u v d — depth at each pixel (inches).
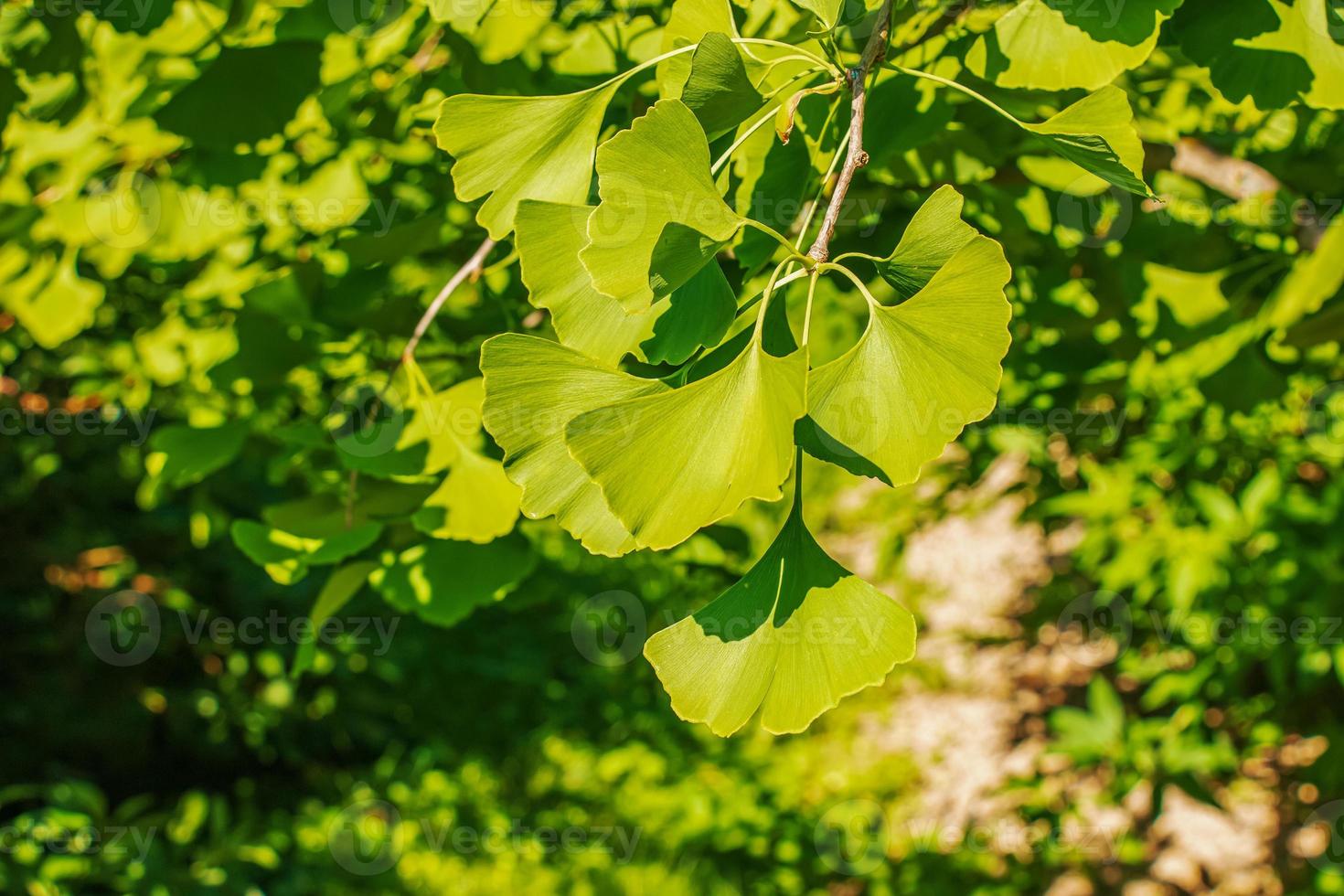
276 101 35.5
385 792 117.9
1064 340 50.6
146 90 35.9
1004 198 39.8
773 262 32.6
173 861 83.7
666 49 28.5
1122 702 119.2
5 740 105.0
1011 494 85.0
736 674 26.6
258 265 47.1
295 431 35.2
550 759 124.0
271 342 39.9
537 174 28.4
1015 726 129.6
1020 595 128.8
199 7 36.3
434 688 131.2
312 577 113.6
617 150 25.4
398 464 33.2
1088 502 77.6
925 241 26.1
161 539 110.3
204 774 117.8
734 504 25.1
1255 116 42.5
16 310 46.2
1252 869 101.1
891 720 135.9
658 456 25.1
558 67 37.2
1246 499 71.9
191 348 47.9
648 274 25.5
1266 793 100.7
